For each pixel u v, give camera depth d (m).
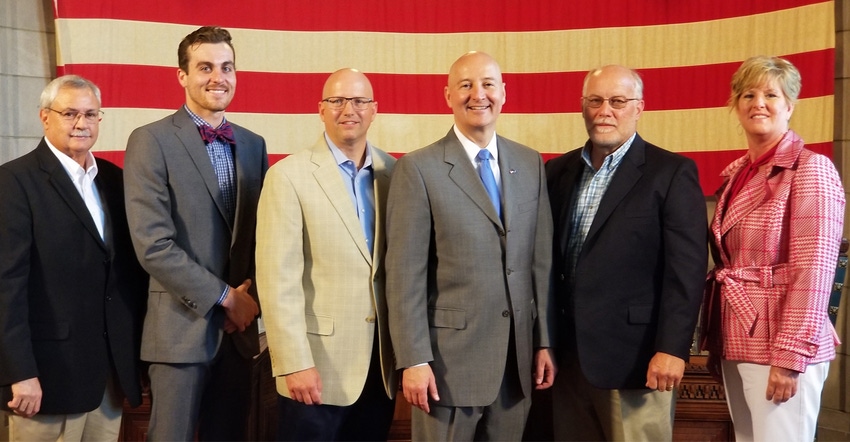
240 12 4.66
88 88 2.79
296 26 4.73
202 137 2.88
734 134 4.52
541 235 2.76
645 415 2.69
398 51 4.80
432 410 2.64
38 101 4.58
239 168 2.93
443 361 2.61
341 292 2.69
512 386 2.69
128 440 3.43
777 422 2.53
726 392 2.71
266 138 4.72
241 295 2.81
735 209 2.65
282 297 2.61
